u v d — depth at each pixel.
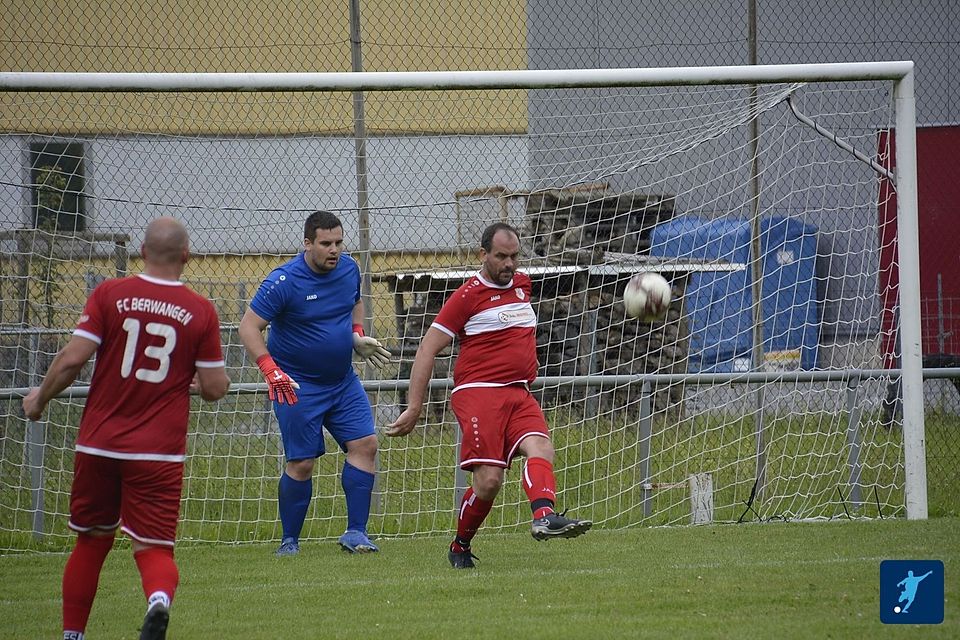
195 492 31.94
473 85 27.36
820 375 30.98
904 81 28.88
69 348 15.27
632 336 43.62
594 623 17.22
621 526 29.59
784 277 42.47
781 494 32.09
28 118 37.41
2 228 33.81
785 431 34.78
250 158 39.44
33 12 39.41
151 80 26.28
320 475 32.06
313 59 41.81
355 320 26.55
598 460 32.81
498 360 21.89
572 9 42.66
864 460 32.69
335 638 16.69
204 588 21.52
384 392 33.91
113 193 38.88
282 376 24.06
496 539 27.50
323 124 40.59
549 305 42.56
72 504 15.88
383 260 40.19
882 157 32.41
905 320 29.02
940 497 32.19
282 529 28.64
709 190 42.19
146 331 15.42
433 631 16.95
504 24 42.28
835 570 21.64
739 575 21.30
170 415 15.62
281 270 24.73
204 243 40.41
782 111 42.28
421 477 31.73
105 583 22.39
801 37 44.38
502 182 41.28
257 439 33.38
